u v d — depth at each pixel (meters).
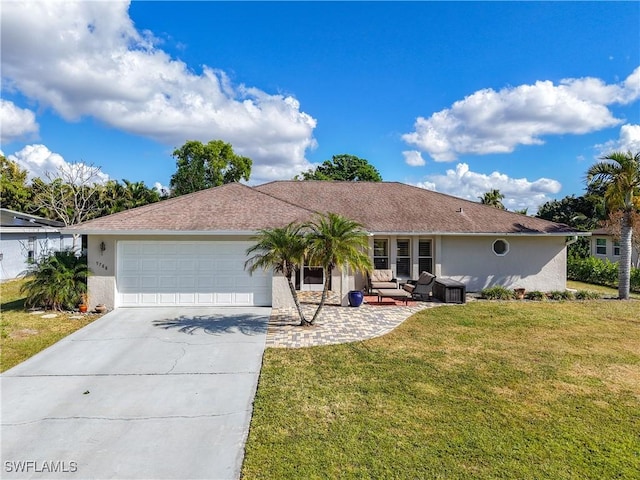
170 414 6.05
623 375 7.75
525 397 6.67
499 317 12.94
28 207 35.47
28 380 7.42
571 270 25.95
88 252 13.45
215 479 4.45
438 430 5.52
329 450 5.00
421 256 18.12
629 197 16.67
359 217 18.11
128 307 13.76
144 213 14.54
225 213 14.71
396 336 10.54
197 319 12.27
